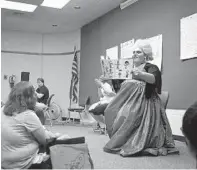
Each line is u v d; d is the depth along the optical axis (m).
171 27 4.80
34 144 2.08
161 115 3.32
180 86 4.54
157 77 3.28
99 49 7.52
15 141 2.01
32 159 2.04
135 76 3.20
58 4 6.73
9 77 9.39
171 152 3.17
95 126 6.63
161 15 5.07
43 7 6.96
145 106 3.24
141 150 3.01
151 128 3.15
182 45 4.50
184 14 4.52
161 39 5.03
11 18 7.98
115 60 3.27
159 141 3.17
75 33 9.27
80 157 1.98
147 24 5.47
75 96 8.78
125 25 6.26
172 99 4.71
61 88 9.55
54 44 9.73
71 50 9.41
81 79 8.56
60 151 1.95
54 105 8.68
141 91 3.29
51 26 8.83
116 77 3.24
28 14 7.56
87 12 7.24
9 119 2.03
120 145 3.18
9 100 2.07
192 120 0.63
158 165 2.59
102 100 5.14
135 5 5.88
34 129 2.02
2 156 2.01
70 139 2.06
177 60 4.63
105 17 7.25
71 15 7.55
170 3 4.84
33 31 9.58
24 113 2.04
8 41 9.46
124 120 3.23
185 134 0.66
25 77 7.97
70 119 9.06
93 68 7.82
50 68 9.73
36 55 9.75
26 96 2.06
